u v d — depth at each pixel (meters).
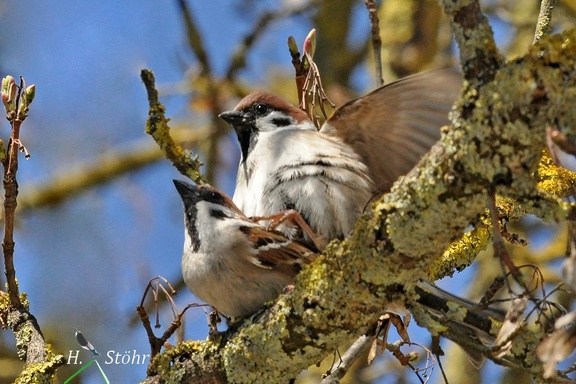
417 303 6.63
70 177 14.24
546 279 11.73
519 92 5.15
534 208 5.47
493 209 5.50
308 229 7.93
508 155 5.29
